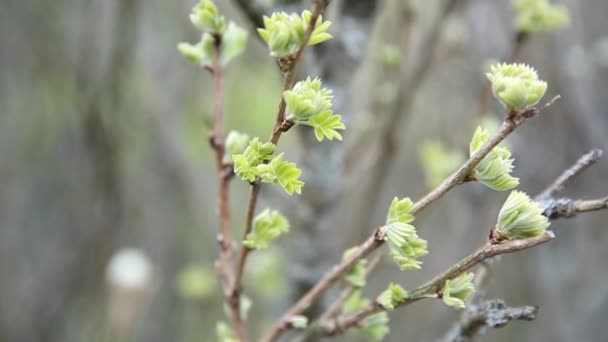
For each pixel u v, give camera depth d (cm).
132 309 64
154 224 100
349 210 63
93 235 95
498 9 75
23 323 100
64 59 84
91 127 84
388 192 87
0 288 101
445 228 88
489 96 50
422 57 58
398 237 29
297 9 40
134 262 65
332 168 46
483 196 73
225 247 36
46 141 94
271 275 71
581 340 86
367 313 32
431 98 85
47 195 99
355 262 32
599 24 85
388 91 57
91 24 81
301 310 34
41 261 101
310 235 46
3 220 102
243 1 38
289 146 72
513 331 89
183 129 95
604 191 86
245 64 89
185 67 92
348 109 45
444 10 59
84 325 95
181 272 102
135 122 89
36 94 88
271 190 51
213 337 102
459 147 63
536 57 78
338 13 44
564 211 29
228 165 35
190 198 101
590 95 84
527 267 87
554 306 87
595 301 87
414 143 87
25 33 84
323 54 43
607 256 89
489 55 75
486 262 33
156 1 86
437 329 84
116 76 81
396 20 60
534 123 81
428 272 89
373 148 62
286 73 28
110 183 89
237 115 93
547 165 81
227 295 35
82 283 97
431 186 54
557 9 45
